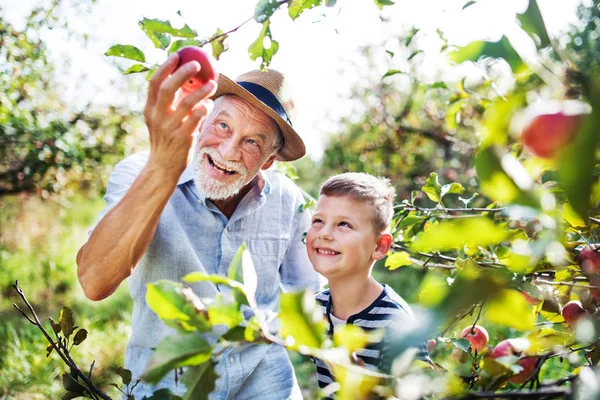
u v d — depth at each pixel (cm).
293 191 224
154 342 186
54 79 712
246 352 193
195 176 194
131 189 138
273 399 198
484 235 67
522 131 67
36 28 654
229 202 204
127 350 195
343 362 79
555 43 66
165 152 131
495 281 68
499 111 68
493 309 71
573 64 66
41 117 706
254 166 196
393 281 703
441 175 752
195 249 197
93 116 759
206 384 85
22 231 958
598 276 114
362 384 79
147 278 187
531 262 69
